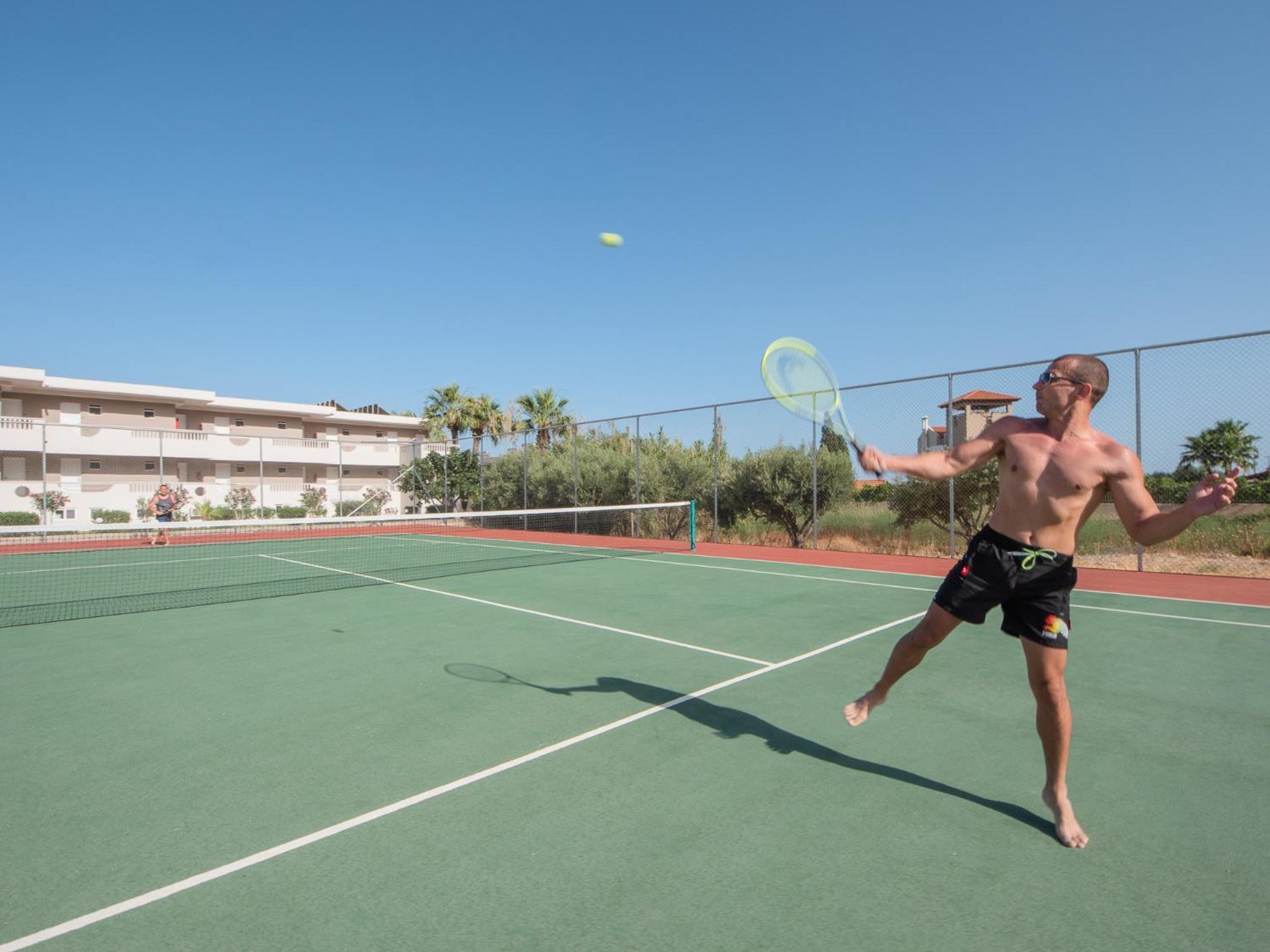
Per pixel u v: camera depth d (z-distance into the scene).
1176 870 2.79
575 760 3.89
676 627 7.31
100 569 13.38
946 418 13.11
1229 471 2.46
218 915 2.54
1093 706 4.75
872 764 3.82
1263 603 8.51
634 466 20.05
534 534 21.62
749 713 4.64
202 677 5.61
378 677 5.55
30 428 28.25
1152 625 7.25
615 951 2.32
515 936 2.40
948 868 2.81
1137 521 2.76
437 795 3.49
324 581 11.22
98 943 2.38
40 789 3.60
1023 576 2.93
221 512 28.27
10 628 7.63
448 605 8.76
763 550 15.61
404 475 30.59
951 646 6.34
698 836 3.07
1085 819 3.21
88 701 5.03
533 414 39.06
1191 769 3.75
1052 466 2.90
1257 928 2.42
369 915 2.54
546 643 6.64
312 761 3.92
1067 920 2.47
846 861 2.86
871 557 13.77
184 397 31.84
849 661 5.91
